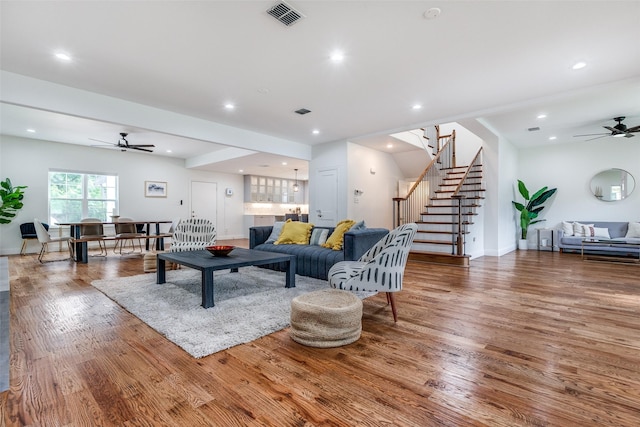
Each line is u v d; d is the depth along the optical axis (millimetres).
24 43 2723
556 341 2205
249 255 3600
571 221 7238
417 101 4203
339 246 4184
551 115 5117
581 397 1544
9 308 2914
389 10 2299
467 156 7910
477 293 3484
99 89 3777
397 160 7941
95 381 1681
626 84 3488
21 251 6555
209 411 1437
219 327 2410
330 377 1733
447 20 2420
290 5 2240
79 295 3359
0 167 6449
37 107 3469
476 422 1359
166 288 3602
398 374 1766
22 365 1848
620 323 2553
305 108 4496
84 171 7535
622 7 2258
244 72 3322
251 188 10891
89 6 2227
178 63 3113
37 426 1328
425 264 5367
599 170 6961
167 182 9070
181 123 4758
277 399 1530
